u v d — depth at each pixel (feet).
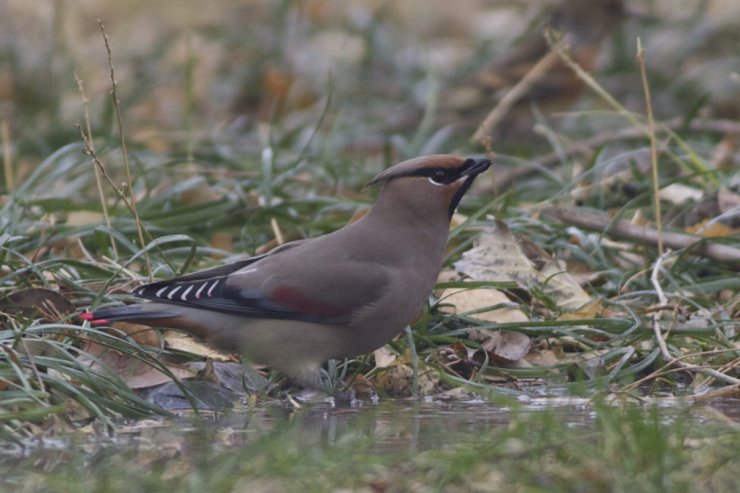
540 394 30.89
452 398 30.86
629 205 40.06
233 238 42.70
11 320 29.68
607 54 72.49
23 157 57.00
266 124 62.08
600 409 24.11
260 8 89.35
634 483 21.17
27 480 22.58
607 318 33.37
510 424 26.94
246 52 76.33
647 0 78.07
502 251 36.40
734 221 41.32
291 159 51.88
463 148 54.85
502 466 22.40
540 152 61.26
